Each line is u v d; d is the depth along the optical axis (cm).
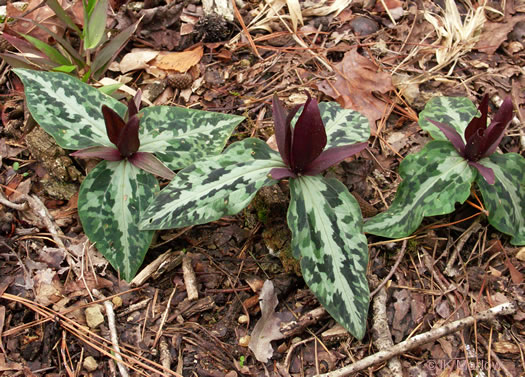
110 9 58
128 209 44
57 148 48
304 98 54
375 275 45
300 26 59
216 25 57
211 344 43
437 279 46
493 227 48
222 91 54
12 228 46
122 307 44
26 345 42
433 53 58
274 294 44
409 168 47
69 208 48
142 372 41
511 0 61
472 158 47
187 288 44
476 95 55
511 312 43
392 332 43
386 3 61
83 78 50
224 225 48
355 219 43
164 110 48
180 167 46
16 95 53
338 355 42
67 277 44
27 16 54
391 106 54
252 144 45
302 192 44
